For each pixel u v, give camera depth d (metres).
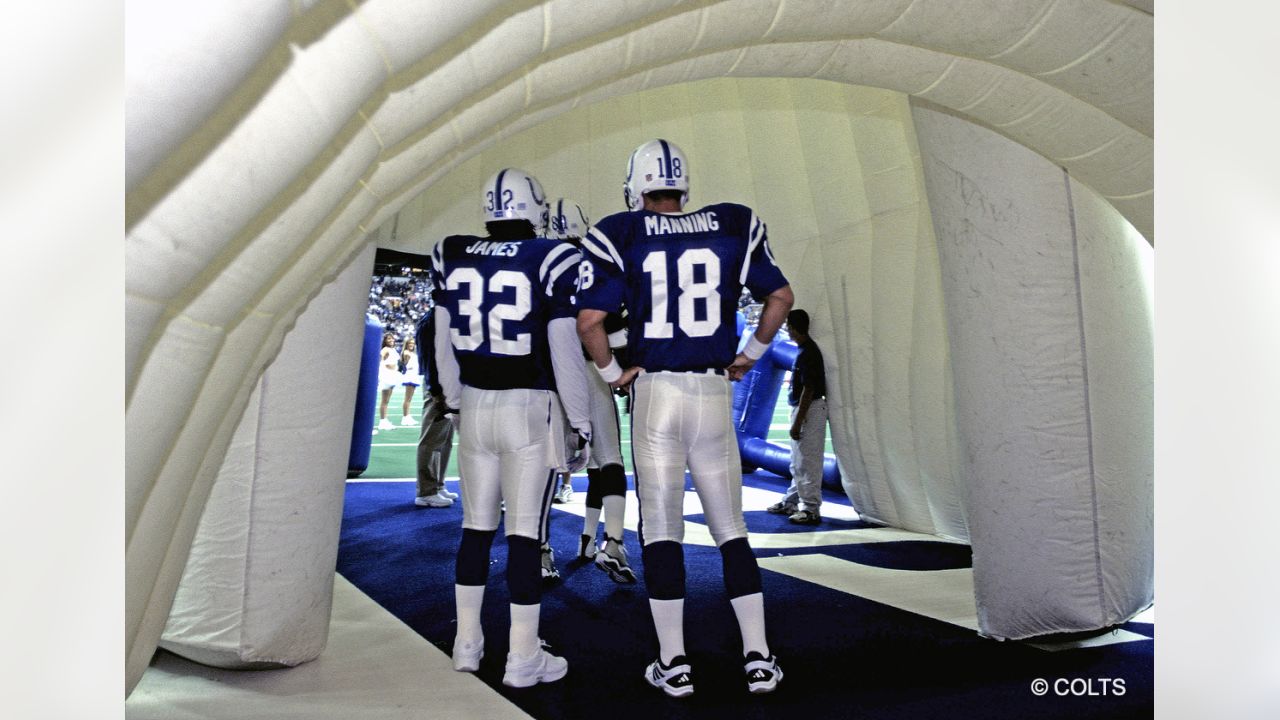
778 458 6.39
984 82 2.32
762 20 2.01
